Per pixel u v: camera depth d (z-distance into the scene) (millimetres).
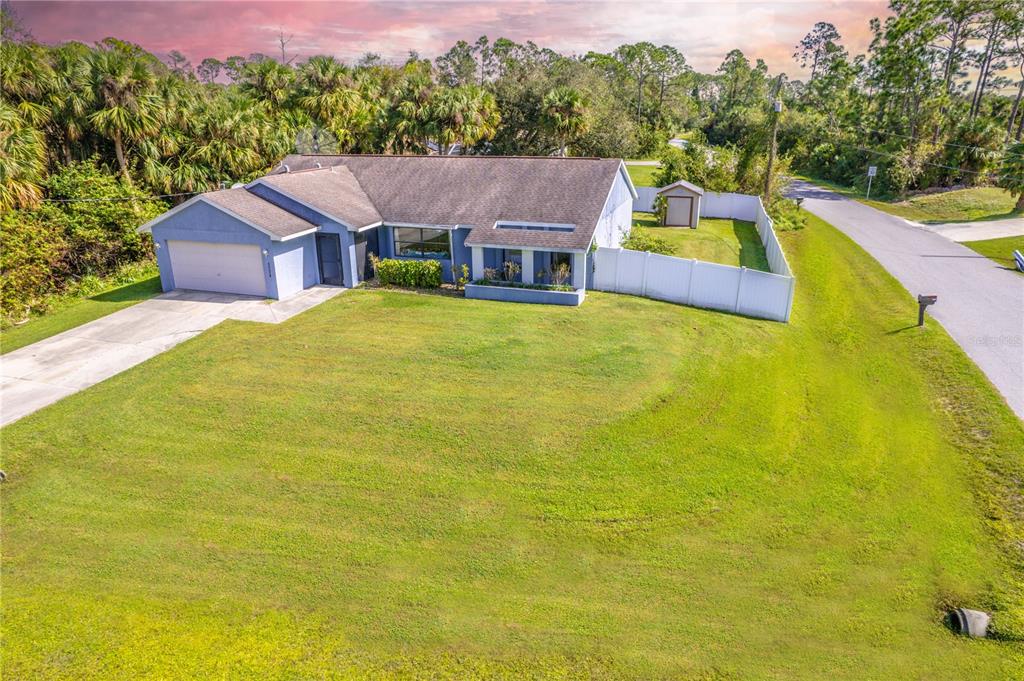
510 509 12312
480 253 24891
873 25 71062
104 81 30969
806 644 9406
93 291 25547
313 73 43188
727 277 22750
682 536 11586
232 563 11016
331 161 31203
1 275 22234
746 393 16750
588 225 24219
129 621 9836
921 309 20875
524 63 65812
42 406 16016
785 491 12805
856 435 14852
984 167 50375
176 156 34281
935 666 9016
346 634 9641
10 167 25094
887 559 10977
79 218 26734
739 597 10258
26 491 12875
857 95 77062
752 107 90875
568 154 62219
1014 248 31156
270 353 19297
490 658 9227
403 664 9141
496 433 14805
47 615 9930
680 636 9570
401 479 13203
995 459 13430
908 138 55250
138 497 12680
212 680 8844
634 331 20828
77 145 33688
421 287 26031
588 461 13734
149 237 29062
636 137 67938
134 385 17172
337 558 11133
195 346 19844
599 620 9867
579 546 11383
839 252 31734
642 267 24625
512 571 10852
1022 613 9719
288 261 24578
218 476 13320
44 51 32719
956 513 12078
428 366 18312
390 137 43906
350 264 25750
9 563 11008
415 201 27156
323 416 15609
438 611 10055
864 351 19891
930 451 14164
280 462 13797
